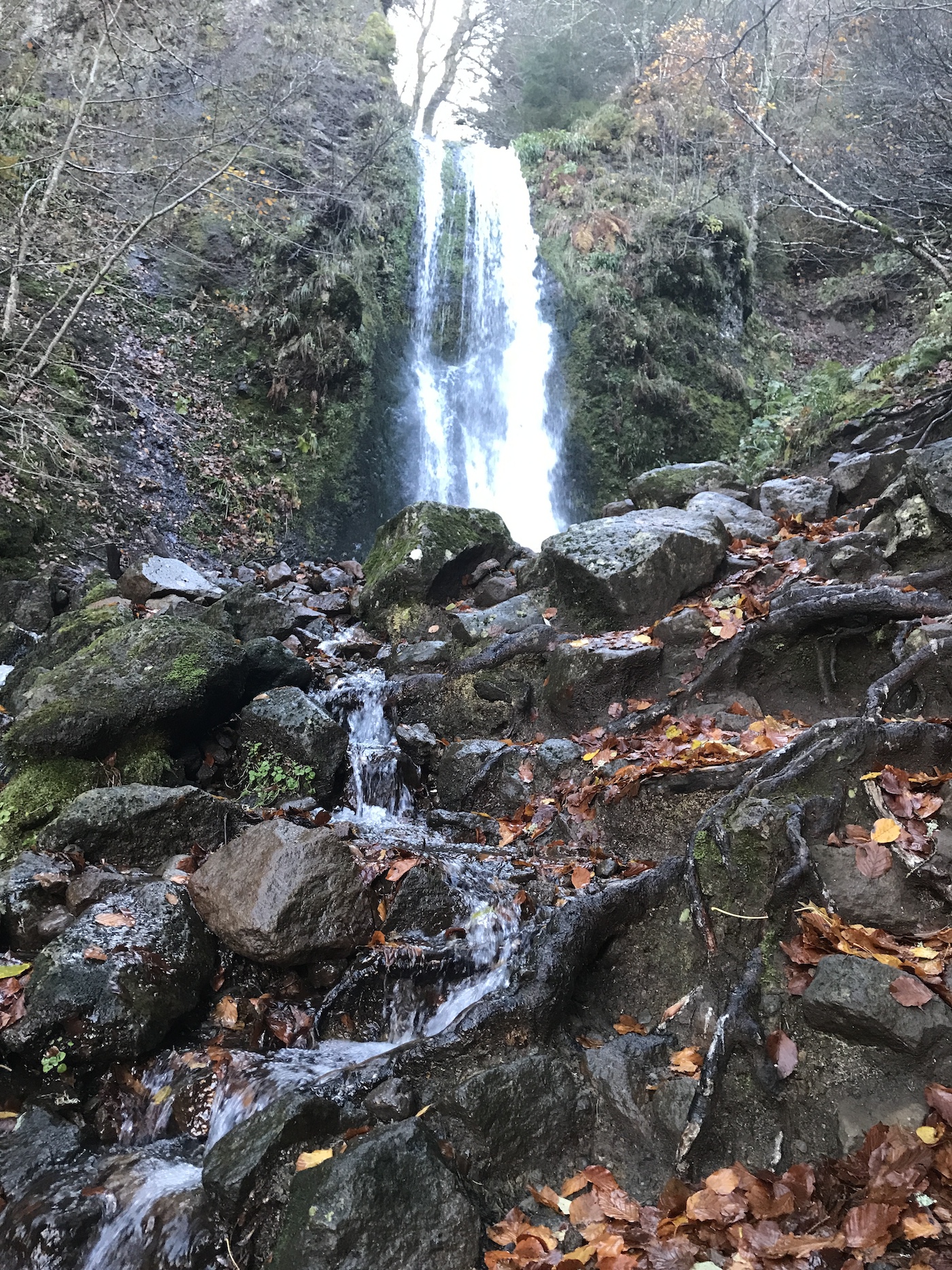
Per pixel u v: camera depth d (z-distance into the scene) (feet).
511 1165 8.76
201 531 33.96
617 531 18.38
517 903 12.11
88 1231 8.23
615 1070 9.24
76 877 11.95
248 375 39.93
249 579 31.83
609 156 56.90
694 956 10.57
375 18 56.18
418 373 45.60
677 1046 9.75
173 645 16.12
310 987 11.34
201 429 37.04
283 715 16.17
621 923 11.23
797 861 9.93
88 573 28.58
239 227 42.75
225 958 11.34
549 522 46.19
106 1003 9.94
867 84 41.27
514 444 49.24
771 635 15.33
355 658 20.80
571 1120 9.08
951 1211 7.02
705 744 13.41
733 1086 8.91
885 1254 6.97
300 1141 8.54
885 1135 7.68
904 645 13.42
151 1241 8.13
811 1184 7.67
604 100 64.13
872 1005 8.29
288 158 45.32
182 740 16.16
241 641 20.44
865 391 37.93
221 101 45.70
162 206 40.88
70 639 18.83
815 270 58.59
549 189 55.26
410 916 12.03
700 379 49.88
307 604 23.02
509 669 18.29
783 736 13.03
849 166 40.34
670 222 51.29
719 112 54.75
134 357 36.86
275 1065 10.02
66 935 10.53
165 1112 9.89
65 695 15.05
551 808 14.37
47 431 28.04
